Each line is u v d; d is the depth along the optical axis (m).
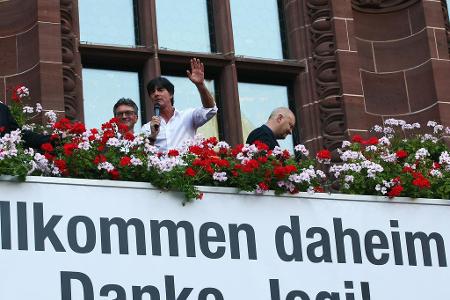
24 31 29.33
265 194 23.62
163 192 22.97
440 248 24.55
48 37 29.02
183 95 31.00
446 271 24.41
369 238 24.11
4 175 22.14
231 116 30.64
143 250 22.52
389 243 24.22
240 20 32.06
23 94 26.42
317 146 30.75
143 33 30.84
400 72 32.16
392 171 25.23
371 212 24.33
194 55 30.83
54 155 23.50
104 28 30.80
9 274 21.66
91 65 30.53
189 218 22.98
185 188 23.00
